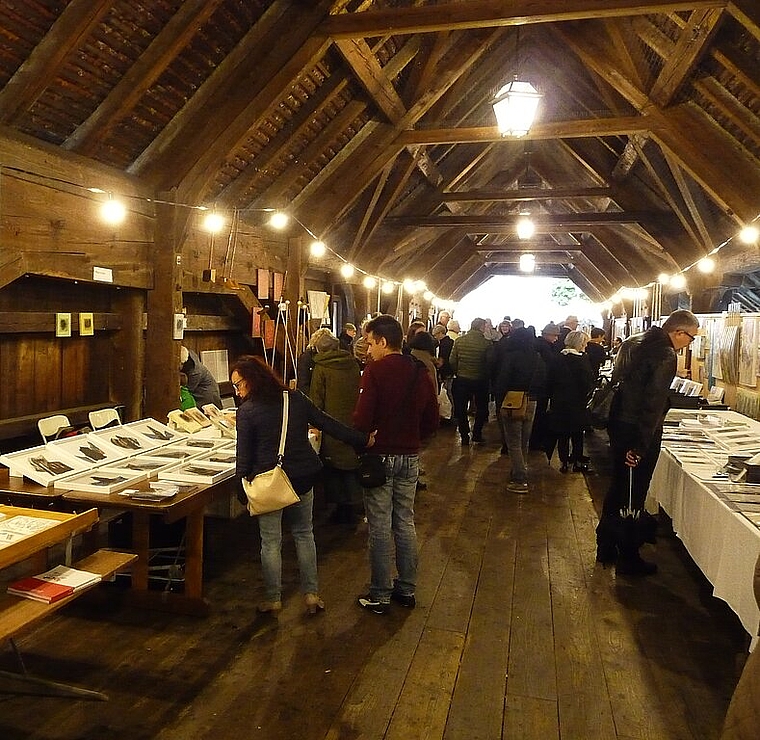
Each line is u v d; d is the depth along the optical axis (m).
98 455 3.50
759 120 5.31
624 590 3.60
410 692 2.56
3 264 3.42
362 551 4.14
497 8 4.50
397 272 12.12
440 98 7.43
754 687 1.55
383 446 3.20
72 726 2.29
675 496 3.83
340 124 6.18
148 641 2.91
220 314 6.37
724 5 4.20
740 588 2.50
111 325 4.70
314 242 7.08
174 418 4.41
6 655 2.76
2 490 2.97
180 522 3.65
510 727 2.36
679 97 6.11
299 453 3.10
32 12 3.20
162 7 3.75
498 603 3.40
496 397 5.69
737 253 7.12
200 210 5.23
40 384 4.23
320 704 2.46
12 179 3.47
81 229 4.00
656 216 8.93
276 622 3.12
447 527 4.64
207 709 2.41
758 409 5.28
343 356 4.46
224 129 4.71
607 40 6.20
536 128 6.64
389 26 4.69
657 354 3.53
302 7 4.73
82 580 2.30
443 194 9.78
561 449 6.45
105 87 3.93
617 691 2.61
